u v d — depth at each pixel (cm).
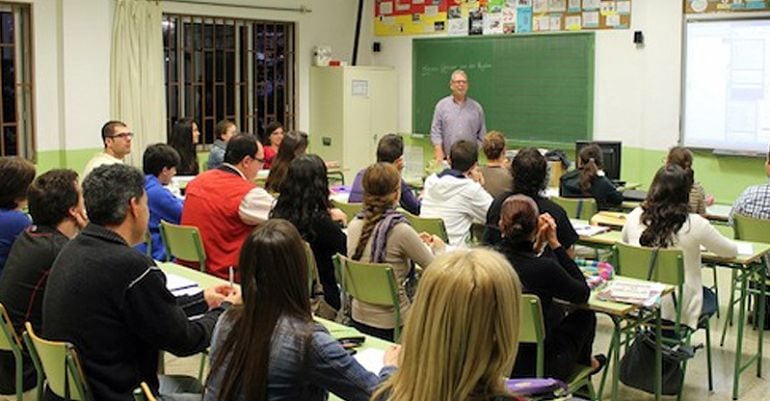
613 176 686
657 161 759
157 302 246
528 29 838
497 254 150
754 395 423
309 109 942
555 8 815
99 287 242
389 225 349
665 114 749
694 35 723
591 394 349
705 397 420
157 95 799
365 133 930
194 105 849
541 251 334
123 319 245
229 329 200
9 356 317
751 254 420
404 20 946
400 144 529
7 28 714
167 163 482
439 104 802
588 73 796
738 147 707
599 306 330
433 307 144
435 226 470
